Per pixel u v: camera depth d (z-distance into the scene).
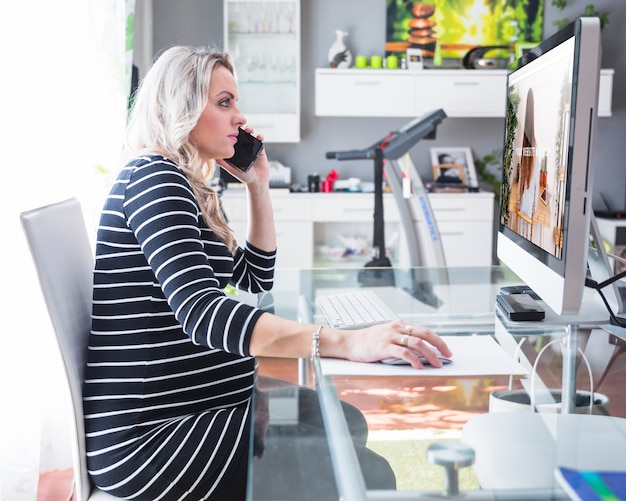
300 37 4.97
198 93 1.50
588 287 1.61
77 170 2.47
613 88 5.03
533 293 1.80
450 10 4.92
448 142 5.07
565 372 1.23
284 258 4.71
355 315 1.58
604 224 4.63
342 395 1.11
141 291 1.38
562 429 1.00
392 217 4.72
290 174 4.99
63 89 2.38
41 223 1.34
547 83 1.35
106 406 1.36
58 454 2.44
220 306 1.28
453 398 1.11
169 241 1.32
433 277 2.11
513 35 4.95
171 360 1.39
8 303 2.04
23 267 2.09
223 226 1.54
